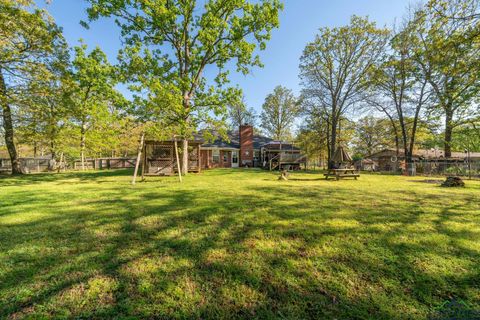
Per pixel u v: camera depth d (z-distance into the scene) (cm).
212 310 153
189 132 1127
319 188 724
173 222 349
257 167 2392
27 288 175
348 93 2045
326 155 2770
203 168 2161
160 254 238
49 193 613
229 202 492
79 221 354
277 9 1172
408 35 1317
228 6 1167
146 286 179
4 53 891
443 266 209
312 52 2083
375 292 171
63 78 1067
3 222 347
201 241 273
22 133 1370
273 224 336
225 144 2444
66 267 209
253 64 1319
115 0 1052
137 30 1191
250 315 148
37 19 906
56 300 161
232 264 214
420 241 267
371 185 828
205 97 1174
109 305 157
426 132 2084
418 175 1457
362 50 1877
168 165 1250
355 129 2916
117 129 1273
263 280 188
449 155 1697
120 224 339
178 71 1305
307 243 265
